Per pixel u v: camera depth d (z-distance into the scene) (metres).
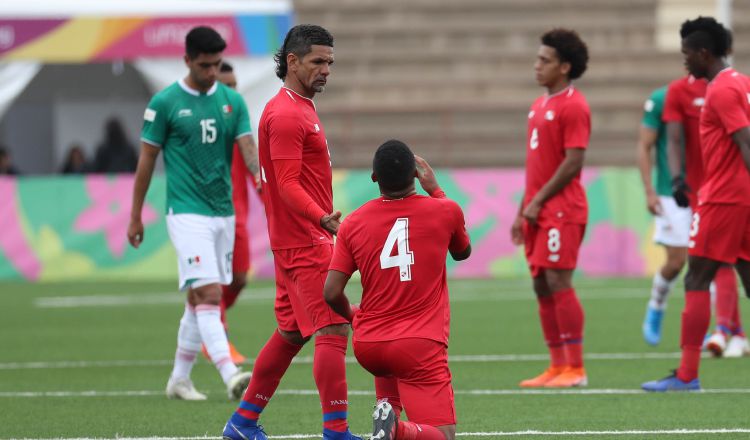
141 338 42.97
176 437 24.09
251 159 29.55
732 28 90.25
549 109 31.30
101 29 70.25
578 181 31.41
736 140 28.11
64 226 66.75
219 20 68.56
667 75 87.81
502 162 84.75
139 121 80.56
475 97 89.06
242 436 22.58
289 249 21.97
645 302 53.22
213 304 29.08
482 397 29.23
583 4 93.06
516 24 92.50
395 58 91.00
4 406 28.42
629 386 30.98
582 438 23.52
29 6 70.75
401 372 19.61
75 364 36.38
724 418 25.83
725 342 37.00
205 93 29.09
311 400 29.09
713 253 29.17
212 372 34.94
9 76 70.81
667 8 92.75
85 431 24.92
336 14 93.69
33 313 51.53
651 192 38.31
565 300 31.06
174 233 28.95
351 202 65.56
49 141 81.25
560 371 31.62
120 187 66.69
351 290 60.59
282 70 22.52
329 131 85.88
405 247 19.80
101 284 64.38
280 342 22.67
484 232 66.12
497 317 48.47
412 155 20.20
